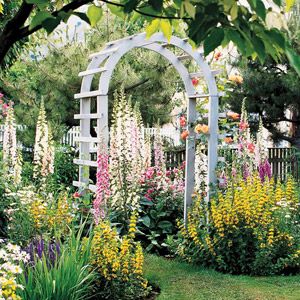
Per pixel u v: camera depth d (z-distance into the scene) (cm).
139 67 1292
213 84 721
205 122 761
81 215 689
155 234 732
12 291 369
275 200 665
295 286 579
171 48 1255
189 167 747
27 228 570
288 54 128
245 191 645
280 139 1543
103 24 1216
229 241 629
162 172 823
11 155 723
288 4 149
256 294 549
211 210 662
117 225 704
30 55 1371
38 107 1219
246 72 1433
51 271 443
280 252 641
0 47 159
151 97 1262
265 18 136
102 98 684
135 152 721
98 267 507
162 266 657
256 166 780
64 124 1241
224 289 566
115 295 504
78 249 513
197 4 152
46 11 156
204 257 657
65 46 1211
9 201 593
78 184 739
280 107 1470
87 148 742
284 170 1351
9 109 725
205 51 150
